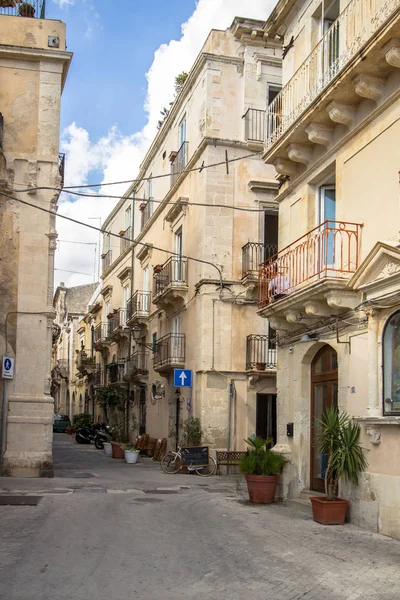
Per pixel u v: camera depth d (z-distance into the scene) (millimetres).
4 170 16469
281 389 14125
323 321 12023
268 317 13664
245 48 22078
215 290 20938
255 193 21609
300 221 13727
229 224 21297
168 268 24328
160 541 8781
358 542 9000
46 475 15836
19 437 15805
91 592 6336
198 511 11578
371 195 10859
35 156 16703
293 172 13984
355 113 11453
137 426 30062
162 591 6445
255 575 7129
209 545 8609
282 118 13945
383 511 9680
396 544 8898
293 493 12945
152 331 28859
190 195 23094
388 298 9641
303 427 13117
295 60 14328
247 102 21859
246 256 20938
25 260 16422
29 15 17844
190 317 22391
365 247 10945
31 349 16156
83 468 20109
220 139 21375
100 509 11391
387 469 9742
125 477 17312
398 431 9516
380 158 10648
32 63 17000
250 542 8867
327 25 13312
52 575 6898
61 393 64062
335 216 12547
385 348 10008
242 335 21047
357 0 11320
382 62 10180
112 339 36844
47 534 8992
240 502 12961
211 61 21797
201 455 19297
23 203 16188
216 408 20500
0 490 13406
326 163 12547
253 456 13125
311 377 13227
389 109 10461
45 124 16875
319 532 9719
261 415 21016
